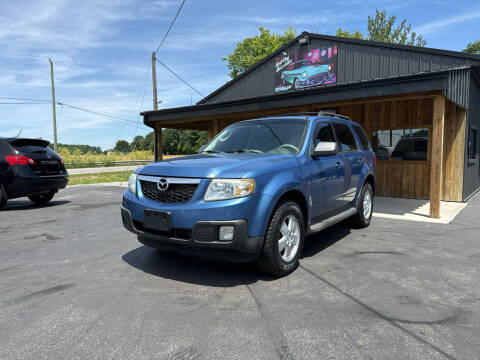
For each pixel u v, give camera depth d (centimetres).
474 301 290
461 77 784
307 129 424
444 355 210
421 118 947
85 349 217
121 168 2895
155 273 361
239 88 1567
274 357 208
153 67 2216
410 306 280
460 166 885
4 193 759
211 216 298
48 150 828
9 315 266
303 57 1341
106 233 554
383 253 432
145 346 220
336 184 455
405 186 985
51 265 390
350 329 242
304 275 352
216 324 249
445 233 543
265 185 319
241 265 386
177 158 393
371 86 691
